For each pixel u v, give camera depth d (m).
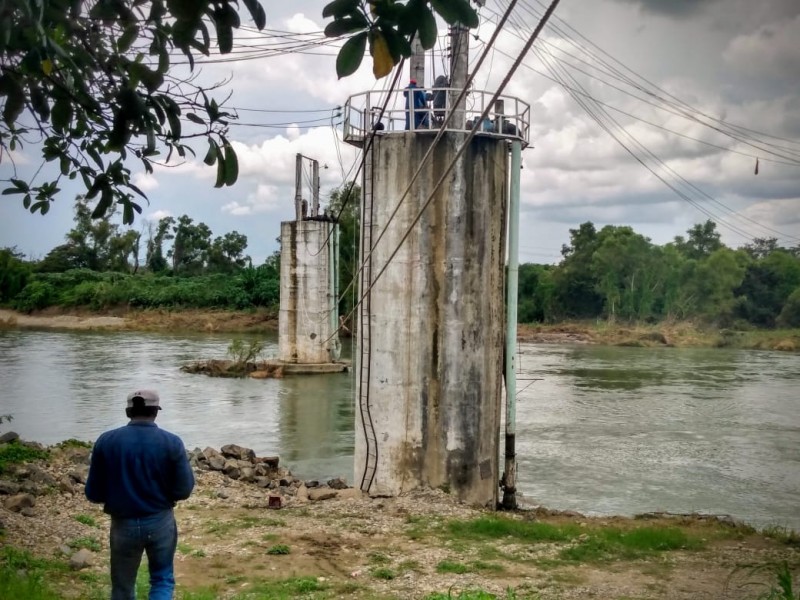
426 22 3.37
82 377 39.59
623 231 100.06
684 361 56.28
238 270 107.62
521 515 15.41
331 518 13.30
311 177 43.19
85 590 8.52
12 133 4.72
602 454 23.25
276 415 29.23
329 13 3.33
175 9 3.42
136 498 5.93
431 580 10.01
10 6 3.32
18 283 92.00
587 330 83.19
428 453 15.42
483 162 15.35
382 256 15.48
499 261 15.91
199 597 8.48
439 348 15.35
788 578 8.46
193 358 49.44
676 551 11.98
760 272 93.06
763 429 27.66
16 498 11.83
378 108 15.52
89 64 4.21
